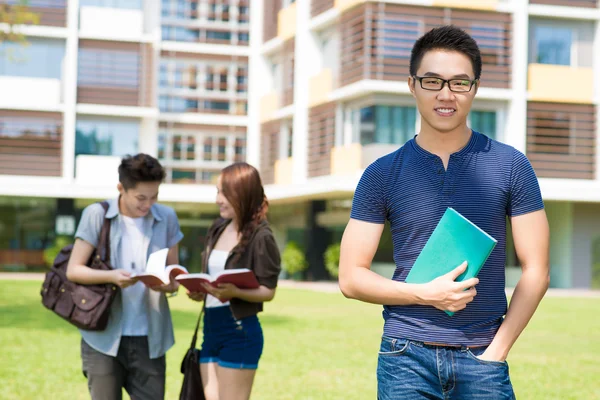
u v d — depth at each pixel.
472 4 25.31
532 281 3.26
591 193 24.70
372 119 25.48
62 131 30.88
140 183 4.96
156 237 5.23
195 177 34.28
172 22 35.69
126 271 4.86
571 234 26.22
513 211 3.34
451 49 3.29
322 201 28.53
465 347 3.24
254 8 34.53
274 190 29.08
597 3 26.58
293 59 31.33
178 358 10.20
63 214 30.91
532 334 13.44
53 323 13.88
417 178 3.37
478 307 3.27
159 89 34.66
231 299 4.87
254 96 34.41
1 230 33.50
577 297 22.31
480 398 3.21
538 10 25.86
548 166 25.64
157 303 5.09
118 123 31.81
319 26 28.73
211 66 34.91
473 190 3.32
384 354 3.36
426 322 3.27
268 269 4.96
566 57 26.48
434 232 3.22
